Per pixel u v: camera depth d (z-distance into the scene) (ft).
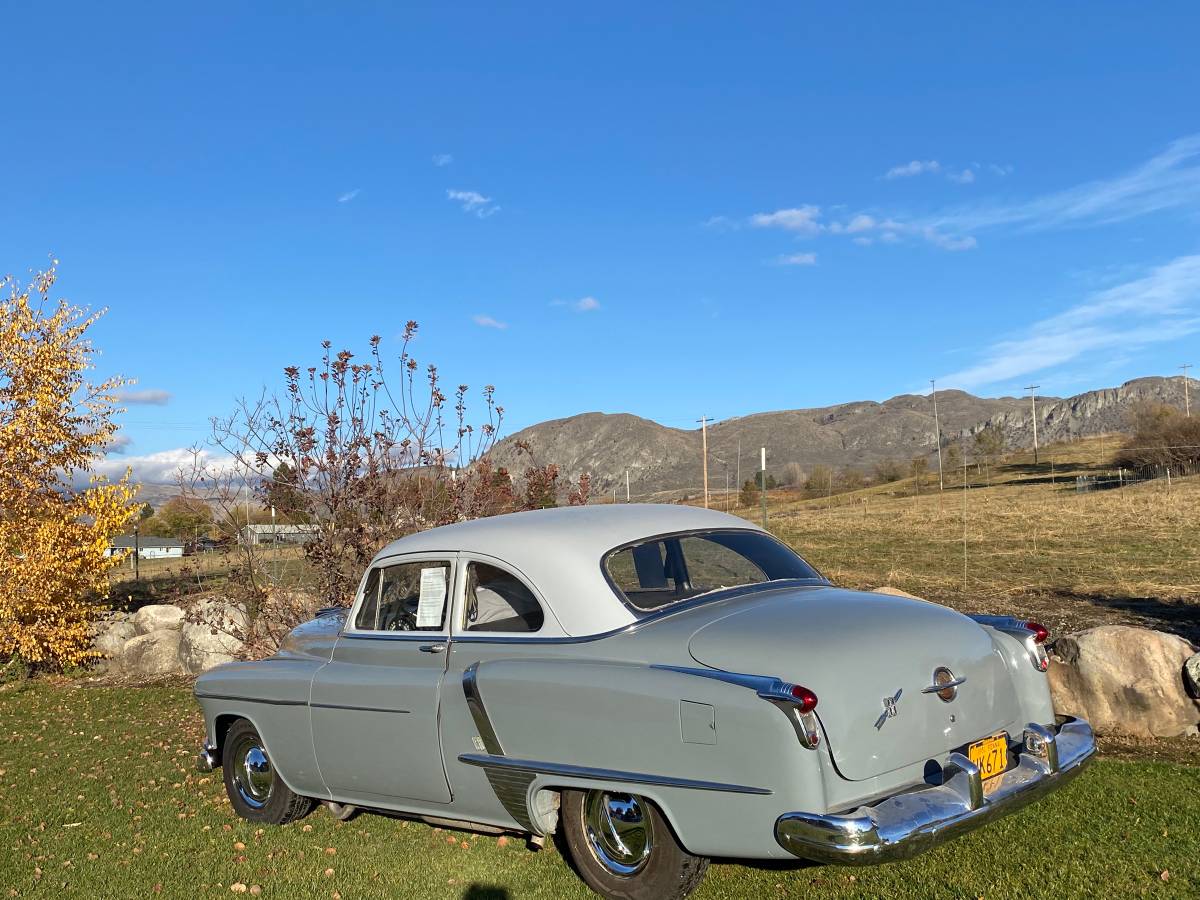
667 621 14.92
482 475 36.47
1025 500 158.20
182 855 18.79
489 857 17.46
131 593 75.20
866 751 12.78
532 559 16.21
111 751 30.17
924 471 352.28
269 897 16.34
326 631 20.17
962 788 13.16
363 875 17.07
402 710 17.21
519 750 15.24
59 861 18.98
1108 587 51.08
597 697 14.21
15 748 32.22
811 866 15.83
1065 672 24.12
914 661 13.60
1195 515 97.25
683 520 17.31
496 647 16.15
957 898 14.16
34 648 49.16
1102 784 18.74
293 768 19.52
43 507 50.72
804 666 13.04
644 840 14.26
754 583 16.56
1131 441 246.88
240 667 20.99
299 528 34.86
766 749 12.58
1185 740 22.66
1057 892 14.10
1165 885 14.11
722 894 15.05
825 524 127.44
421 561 18.02
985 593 51.85
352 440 34.40
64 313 51.78
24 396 50.31
